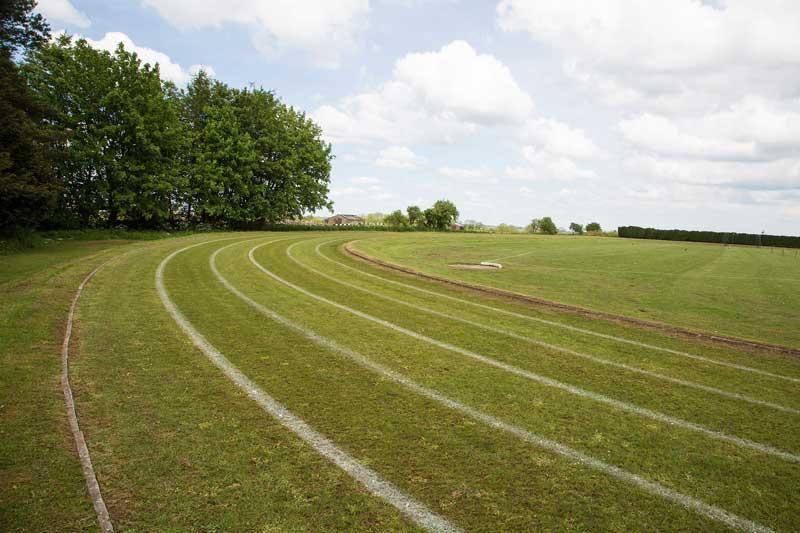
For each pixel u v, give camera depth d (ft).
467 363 29.58
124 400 21.21
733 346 37.42
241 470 16.12
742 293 70.69
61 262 61.36
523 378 27.37
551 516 14.52
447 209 299.79
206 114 180.75
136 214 143.84
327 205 217.97
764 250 215.10
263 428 19.33
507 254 135.13
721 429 21.83
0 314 31.83
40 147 85.81
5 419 18.52
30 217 84.12
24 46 103.76
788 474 17.97
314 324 37.35
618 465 17.98
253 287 52.70
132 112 128.26
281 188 200.54
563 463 17.89
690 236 298.15
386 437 19.19
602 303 56.18
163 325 34.19
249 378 24.88
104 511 13.46
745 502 15.93
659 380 28.30
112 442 17.48
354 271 72.43
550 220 343.46
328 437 18.90
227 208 175.42
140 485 14.93
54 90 122.31
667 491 16.37
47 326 31.09
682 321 47.21
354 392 23.82
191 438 18.13
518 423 21.25
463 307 48.08
